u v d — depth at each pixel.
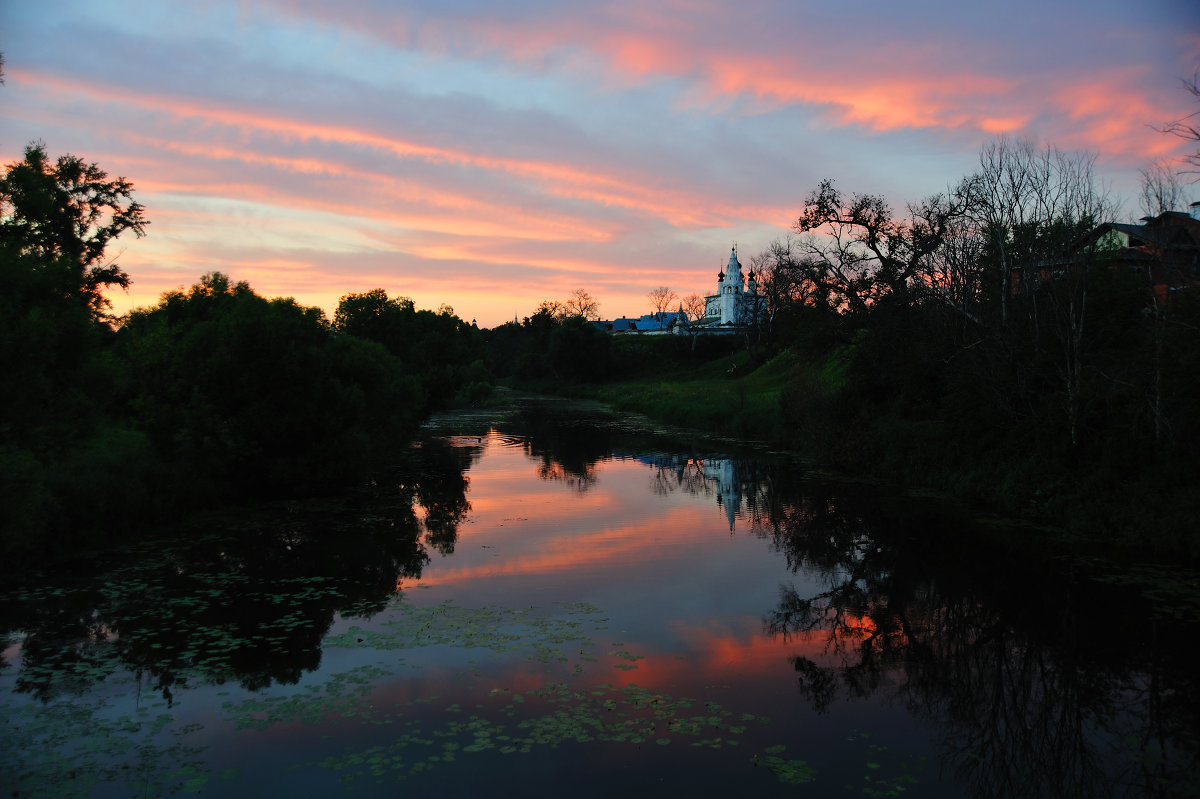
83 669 9.34
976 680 9.55
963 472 21.72
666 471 27.55
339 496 21.89
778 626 11.37
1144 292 19.20
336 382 21.38
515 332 145.00
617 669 9.62
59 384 12.55
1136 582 13.31
